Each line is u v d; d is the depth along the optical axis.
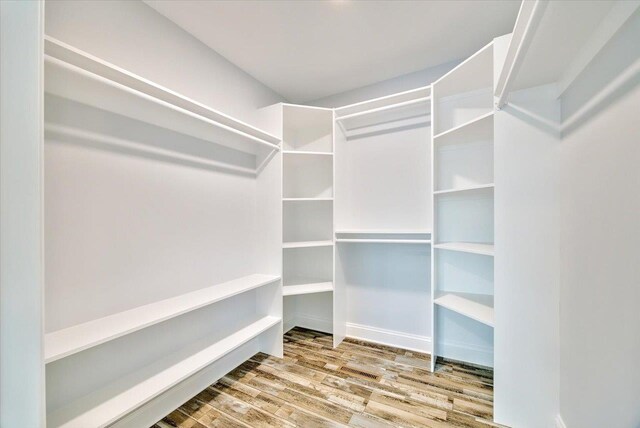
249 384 2.02
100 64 1.20
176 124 1.78
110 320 1.42
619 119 0.95
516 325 1.58
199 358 1.75
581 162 1.24
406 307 2.61
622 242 0.93
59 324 1.29
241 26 1.90
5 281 1.02
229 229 2.27
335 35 2.00
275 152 2.42
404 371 2.19
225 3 1.69
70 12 1.36
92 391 1.41
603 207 1.05
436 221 2.26
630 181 0.89
